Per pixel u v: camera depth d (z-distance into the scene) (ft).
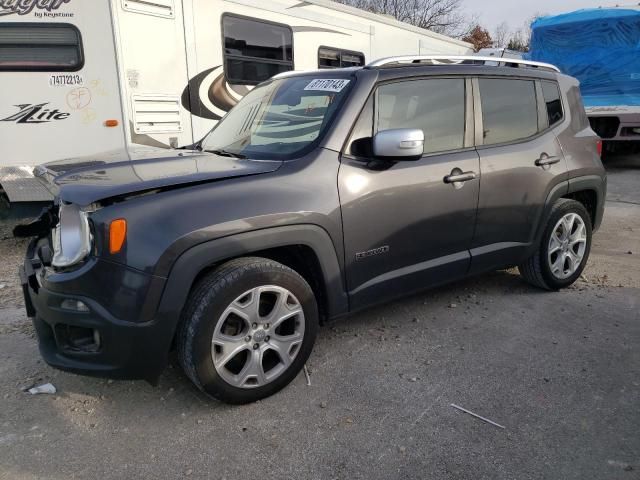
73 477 7.72
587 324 12.67
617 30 34.83
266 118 11.93
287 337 9.64
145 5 18.76
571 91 15.15
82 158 11.57
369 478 7.71
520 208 13.10
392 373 10.46
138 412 9.25
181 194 8.55
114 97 18.49
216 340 8.77
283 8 23.41
